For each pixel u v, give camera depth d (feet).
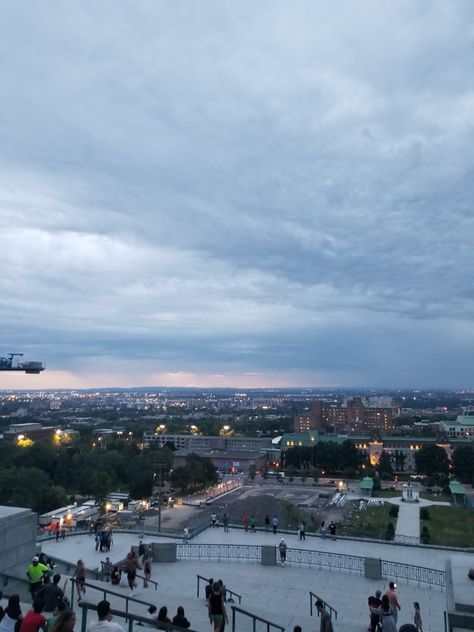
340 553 122.01
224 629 66.23
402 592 98.53
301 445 652.48
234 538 140.26
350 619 82.23
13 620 45.73
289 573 108.37
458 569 63.82
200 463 453.17
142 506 355.15
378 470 578.66
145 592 84.38
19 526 80.12
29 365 404.98
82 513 313.73
